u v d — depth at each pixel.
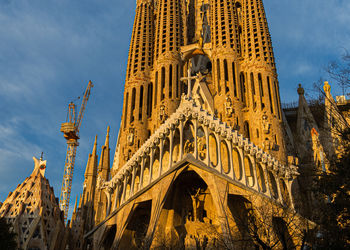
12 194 61.78
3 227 35.19
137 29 61.53
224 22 57.53
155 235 37.12
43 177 66.00
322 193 25.75
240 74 54.06
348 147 24.98
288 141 50.25
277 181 40.19
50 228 59.91
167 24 59.41
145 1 64.50
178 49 57.75
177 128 40.44
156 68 56.50
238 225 34.72
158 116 52.00
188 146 41.28
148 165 44.41
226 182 37.06
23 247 54.06
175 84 54.19
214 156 42.75
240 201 39.03
